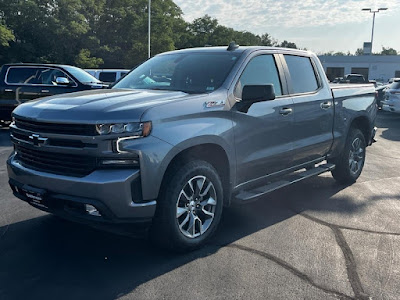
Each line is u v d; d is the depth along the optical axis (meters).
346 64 64.62
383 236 4.63
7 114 12.43
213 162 4.43
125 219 3.63
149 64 5.43
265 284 3.55
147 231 4.09
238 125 4.45
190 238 4.08
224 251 4.18
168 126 3.78
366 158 9.19
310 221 5.07
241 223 4.98
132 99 3.96
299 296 3.37
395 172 7.77
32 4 43.38
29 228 4.70
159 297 3.32
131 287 3.47
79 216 3.69
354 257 4.09
